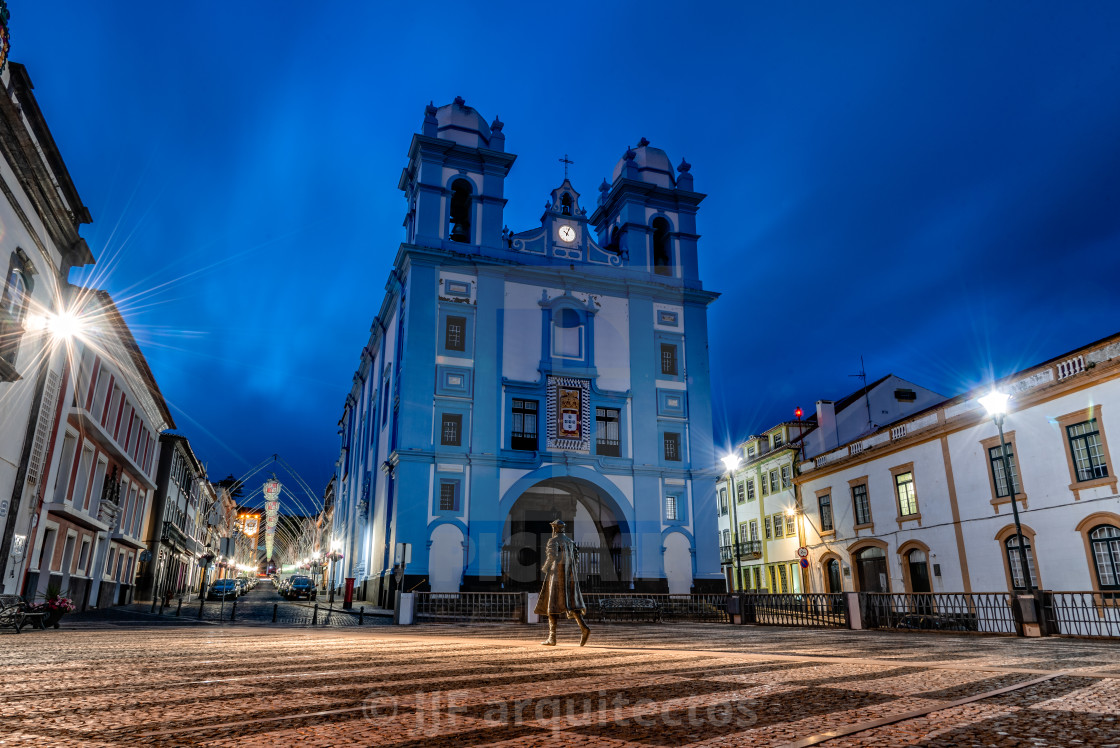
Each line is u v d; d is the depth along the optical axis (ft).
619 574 86.99
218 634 36.11
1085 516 63.00
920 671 15.55
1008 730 8.48
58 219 55.88
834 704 10.59
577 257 100.58
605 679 13.78
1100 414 62.28
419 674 14.57
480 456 84.79
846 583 97.76
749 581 130.41
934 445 82.33
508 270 92.99
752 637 35.60
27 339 53.98
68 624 49.47
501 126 102.47
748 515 132.46
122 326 76.33
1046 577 66.44
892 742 7.83
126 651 21.91
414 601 56.65
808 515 108.88
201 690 11.88
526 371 89.97
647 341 97.71
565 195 104.78
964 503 77.00
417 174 99.86
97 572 86.07
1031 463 69.10
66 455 67.56
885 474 90.84
